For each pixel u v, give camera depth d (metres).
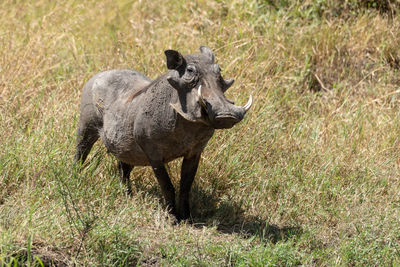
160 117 16.12
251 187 20.11
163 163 17.03
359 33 30.30
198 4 33.47
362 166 21.64
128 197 17.88
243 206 19.09
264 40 28.42
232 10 31.36
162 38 29.72
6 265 12.72
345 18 31.80
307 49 29.64
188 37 28.67
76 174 18.11
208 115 14.66
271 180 20.20
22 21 33.56
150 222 17.05
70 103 22.98
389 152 22.95
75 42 32.22
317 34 30.16
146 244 15.15
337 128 24.50
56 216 15.40
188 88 15.30
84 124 19.08
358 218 18.17
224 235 17.03
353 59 29.41
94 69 28.20
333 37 29.89
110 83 18.59
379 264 15.74
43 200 16.69
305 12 31.66
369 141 23.27
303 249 16.64
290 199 19.50
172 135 16.17
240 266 14.63
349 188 20.14
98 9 36.19
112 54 27.91
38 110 22.39
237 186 19.94
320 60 29.38
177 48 27.22
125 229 15.41
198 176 20.00
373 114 25.31
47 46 29.17
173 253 14.91
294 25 31.08
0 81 24.23
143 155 17.39
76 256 14.09
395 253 16.12
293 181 20.42
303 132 23.62
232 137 21.27
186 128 15.98
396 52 29.23
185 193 17.73
